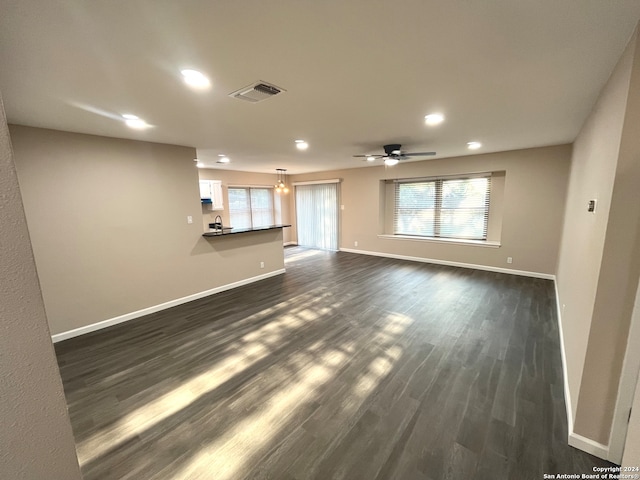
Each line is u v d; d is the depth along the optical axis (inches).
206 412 78.1
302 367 97.7
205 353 108.0
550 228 187.3
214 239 177.5
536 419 73.7
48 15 45.2
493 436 68.8
